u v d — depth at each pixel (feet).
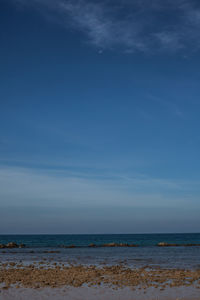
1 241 388.78
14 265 104.06
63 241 390.21
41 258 135.44
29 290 59.82
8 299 53.06
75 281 69.97
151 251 188.96
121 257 141.59
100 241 391.04
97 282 68.39
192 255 154.20
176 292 59.16
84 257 141.49
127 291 59.93
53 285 64.64
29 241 391.65
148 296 56.08
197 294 57.57
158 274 81.30
